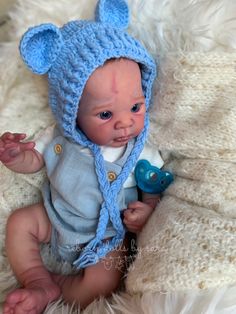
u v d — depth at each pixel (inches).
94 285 35.3
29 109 38.1
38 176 38.6
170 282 29.4
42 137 37.9
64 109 33.9
